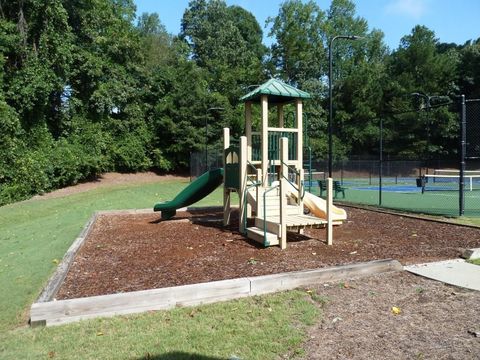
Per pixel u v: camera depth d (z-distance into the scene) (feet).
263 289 14.85
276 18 153.99
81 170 80.07
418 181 66.08
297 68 151.43
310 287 15.34
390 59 169.58
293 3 151.74
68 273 18.10
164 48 148.66
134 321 12.45
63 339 11.35
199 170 94.99
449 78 152.66
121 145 102.06
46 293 14.53
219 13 176.04
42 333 11.83
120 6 104.73
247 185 27.89
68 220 36.32
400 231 28.02
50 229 32.19
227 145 31.45
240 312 12.99
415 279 16.19
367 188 80.59
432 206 43.91
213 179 32.73
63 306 12.71
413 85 147.74
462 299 13.83
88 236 27.73
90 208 45.70
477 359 9.87
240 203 28.40
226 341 10.98
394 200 52.65
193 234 28.25
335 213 29.94
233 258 20.54
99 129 83.82
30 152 62.13
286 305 13.50
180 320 12.44
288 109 89.81
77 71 75.00
